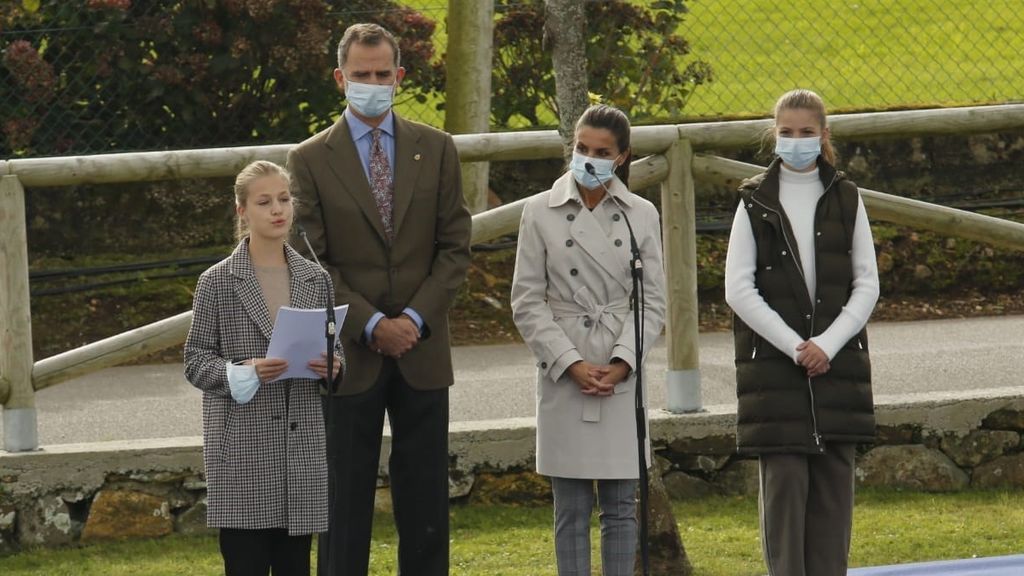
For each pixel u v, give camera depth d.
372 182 17.72
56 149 33.53
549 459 17.45
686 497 23.72
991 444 24.12
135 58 33.38
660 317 17.62
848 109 36.59
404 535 18.00
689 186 23.23
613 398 17.34
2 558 21.70
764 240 17.47
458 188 18.06
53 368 22.36
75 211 33.19
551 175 35.19
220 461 16.02
